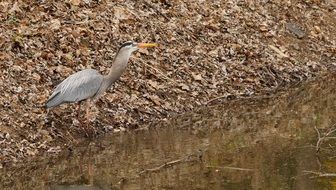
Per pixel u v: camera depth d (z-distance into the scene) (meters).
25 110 14.28
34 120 14.13
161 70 17.25
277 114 16.61
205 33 19.33
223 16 20.41
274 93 18.23
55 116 14.46
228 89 17.77
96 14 17.78
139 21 18.41
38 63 15.57
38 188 11.88
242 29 20.36
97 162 13.17
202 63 18.16
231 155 13.55
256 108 17.00
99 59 16.56
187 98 16.75
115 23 17.84
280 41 20.83
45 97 14.77
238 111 16.69
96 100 15.18
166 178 12.24
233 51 19.14
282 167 12.72
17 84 14.81
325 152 13.61
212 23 19.86
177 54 18.03
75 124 14.50
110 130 14.78
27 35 16.14
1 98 14.32
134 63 17.02
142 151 13.77
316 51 21.27
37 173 12.63
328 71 20.39
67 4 17.59
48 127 14.13
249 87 18.17
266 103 17.44
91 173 12.59
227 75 18.20
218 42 19.28
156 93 16.44
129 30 17.95
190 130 15.18
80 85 13.98
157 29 18.48
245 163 13.00
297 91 18.55
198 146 14.11
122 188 11.75
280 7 22.36
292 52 20.66
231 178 12.17
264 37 20.58
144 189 11.68
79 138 14.25
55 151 13.61
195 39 18.95
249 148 13.97
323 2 23.94
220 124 15.66
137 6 18.89
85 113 14.81
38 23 16.69
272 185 11.76
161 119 15.71
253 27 20.73
